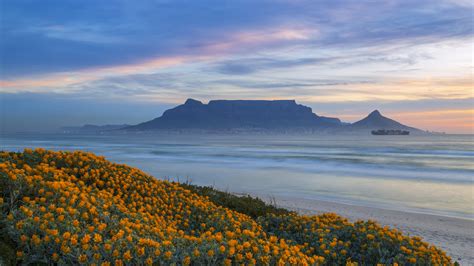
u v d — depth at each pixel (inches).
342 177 1672.0
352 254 291.9
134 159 2694.4
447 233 697.0
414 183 1487.5
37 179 266.2
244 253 224.1
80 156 408.5
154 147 4766.2
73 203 248.8
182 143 6505.9
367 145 6117.1
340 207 936.9
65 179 323.9
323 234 320.8
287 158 2898.6
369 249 291.0
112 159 2684.5
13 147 4281.5
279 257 230.5
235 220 354.3
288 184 1429.6
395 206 1006.4
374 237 309.4
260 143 6914.4
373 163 2466.8
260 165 2269.9
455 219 819.4
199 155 3196.4
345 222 375.9
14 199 235.9
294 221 376.5
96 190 325.1
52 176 305.6
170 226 298.0
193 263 206.1
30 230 199.3
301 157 3026.6
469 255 562.6
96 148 4375.0
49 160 376.5
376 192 1251.8
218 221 335.9
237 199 565.3
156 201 370.6
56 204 243.6
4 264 178.9
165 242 211.6
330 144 6550.2
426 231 711.1
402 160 2743.6
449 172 1918.1
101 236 213.0
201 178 1609.3
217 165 2246.6
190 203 394.9
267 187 1344.7
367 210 906.1
